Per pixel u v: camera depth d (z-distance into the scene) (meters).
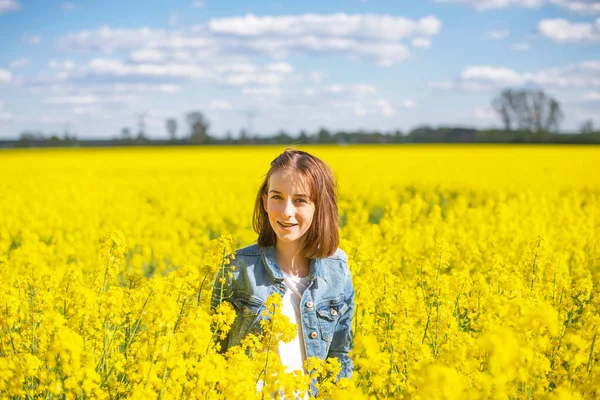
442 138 74.50
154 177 28.30
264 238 4.60
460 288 5.81
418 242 9.57
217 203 17.09
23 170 33.41
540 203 16.17
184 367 3.62
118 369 3.99
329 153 45.22
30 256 8.06
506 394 3.34
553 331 3.41
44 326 4.48
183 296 4.60
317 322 4.45
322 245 4.47
